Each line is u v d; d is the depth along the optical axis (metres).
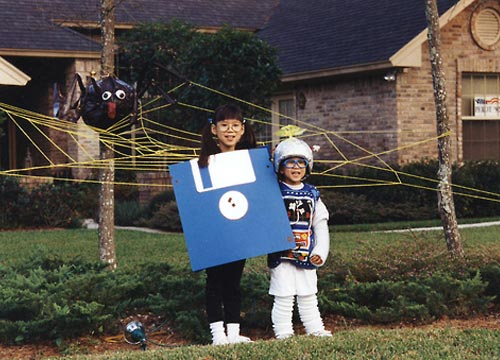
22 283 7.47
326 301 7.56
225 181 6.48
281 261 6.60
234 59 17.62
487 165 17.94
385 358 5.71
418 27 17.91
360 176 17.70
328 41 20.19
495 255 8.76
